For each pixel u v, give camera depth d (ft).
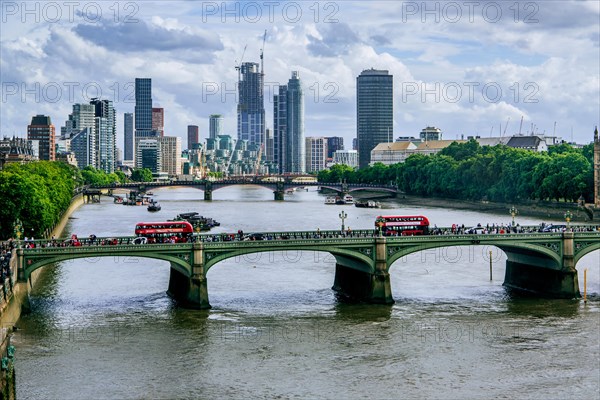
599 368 463.42
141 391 422.82
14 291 541.75
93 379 439.22
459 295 655.35
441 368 461.78
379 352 489.26
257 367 460.55
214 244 596.70
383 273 618.44
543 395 422.41
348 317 572.92
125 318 563.07
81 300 620.90
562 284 648.38
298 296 644.27
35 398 411.95
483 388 431.02
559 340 518.37
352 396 418.10
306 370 456.04
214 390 425.28
